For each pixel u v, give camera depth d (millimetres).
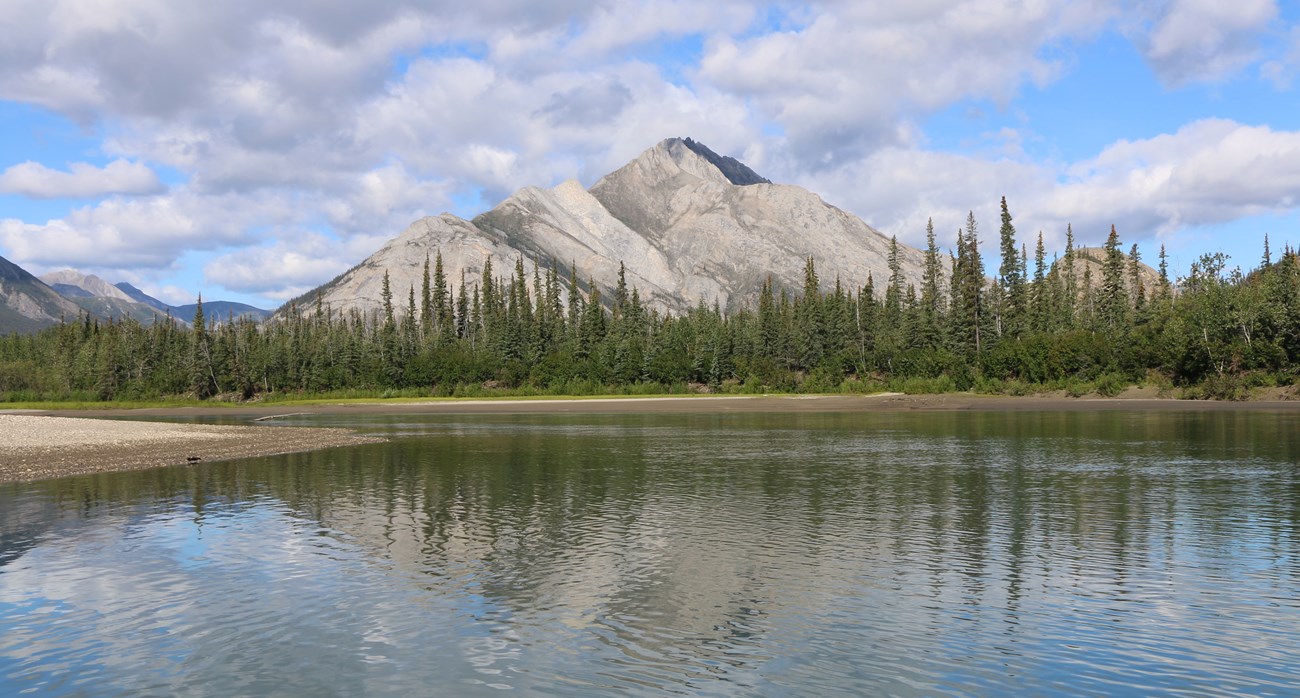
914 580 19156
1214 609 16859
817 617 16531
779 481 35312
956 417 81688
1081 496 30484
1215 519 25922
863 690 12953
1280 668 13750
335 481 36250
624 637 15477
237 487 34438
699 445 53156
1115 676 13484
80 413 124938
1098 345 111375
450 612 17047
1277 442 49656
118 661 14461
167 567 20797
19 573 20266
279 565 20922
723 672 13750
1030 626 15883
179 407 147500
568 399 133625
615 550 22328
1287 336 96562
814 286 179375
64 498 31578
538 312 182125
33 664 14352
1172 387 102062
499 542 23422
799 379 144375
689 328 179750
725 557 21438
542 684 13297
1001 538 23469
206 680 13586
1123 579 19156
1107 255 144875
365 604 17609
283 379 166875
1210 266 137500
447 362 160125
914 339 139875
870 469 39188
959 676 13508
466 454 48219
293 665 14195
